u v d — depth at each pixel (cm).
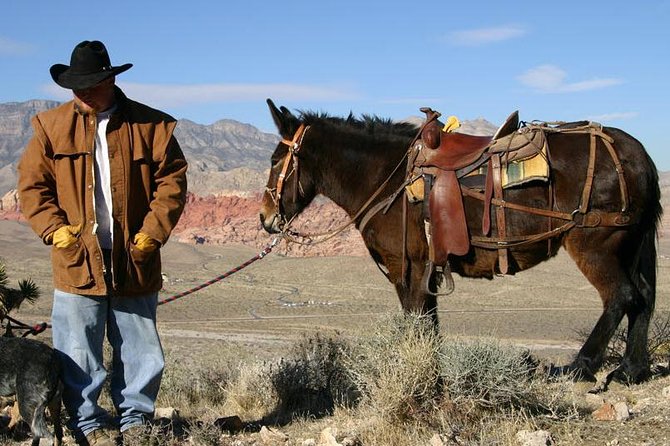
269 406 837
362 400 693
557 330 4719
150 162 589
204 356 2355
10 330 731
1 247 12644
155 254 607
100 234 582
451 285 695
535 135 695
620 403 638
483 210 691
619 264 686
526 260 703
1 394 575
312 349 939
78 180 574
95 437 587
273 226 816
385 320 693
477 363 649
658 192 709
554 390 684
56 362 579
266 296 8206
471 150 705
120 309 603
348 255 11938
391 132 769
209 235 17975
